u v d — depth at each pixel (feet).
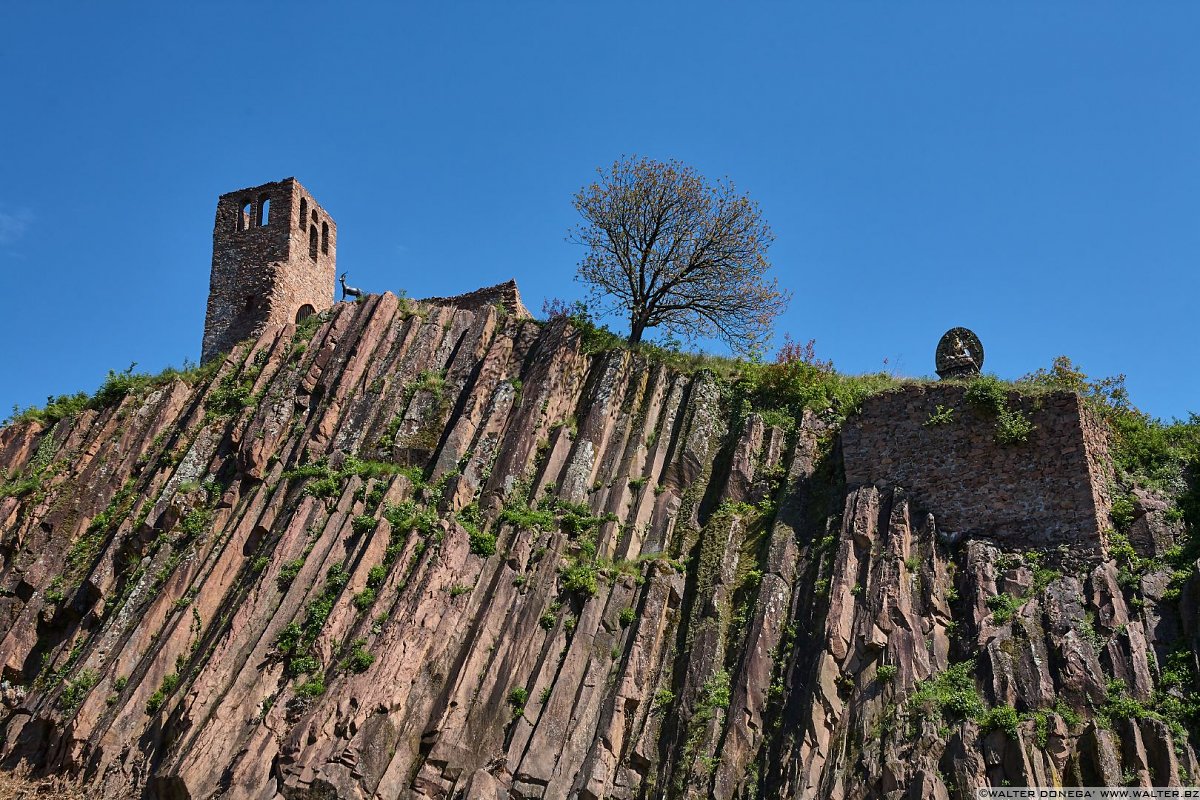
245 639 102.37
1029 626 91.40
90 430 141.49
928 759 84.02
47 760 100.63
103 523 127.24
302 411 130.21
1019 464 101.96
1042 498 99.81
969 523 101.76
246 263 165.27
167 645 104.83
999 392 104.83
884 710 88.79
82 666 107.55
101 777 96.32
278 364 138.51
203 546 116.37
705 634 100.22
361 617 101.45
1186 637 88.07
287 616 103.60
